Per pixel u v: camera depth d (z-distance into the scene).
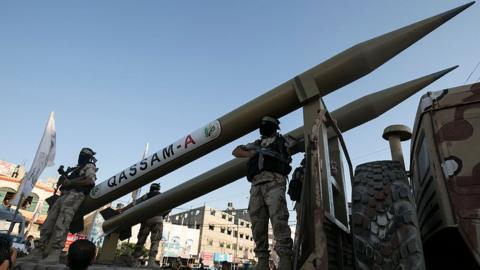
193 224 59.53
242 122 4.43
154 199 6.42
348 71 3.73
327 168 2.22
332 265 1.84
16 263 3.34
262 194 3.12
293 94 3.96
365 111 4.32
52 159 7.73
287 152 3.32
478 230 1.70
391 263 1.72
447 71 4.03
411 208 1.85
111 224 6.96
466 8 3.42
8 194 28.75
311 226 1.66
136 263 7.42
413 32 3.56
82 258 2.17
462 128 1.98
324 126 2.39
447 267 2.35
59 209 5.13
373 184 2.03
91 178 5.19
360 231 1.90
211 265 54.31
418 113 2.38
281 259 2.81
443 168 1.93
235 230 64.50
